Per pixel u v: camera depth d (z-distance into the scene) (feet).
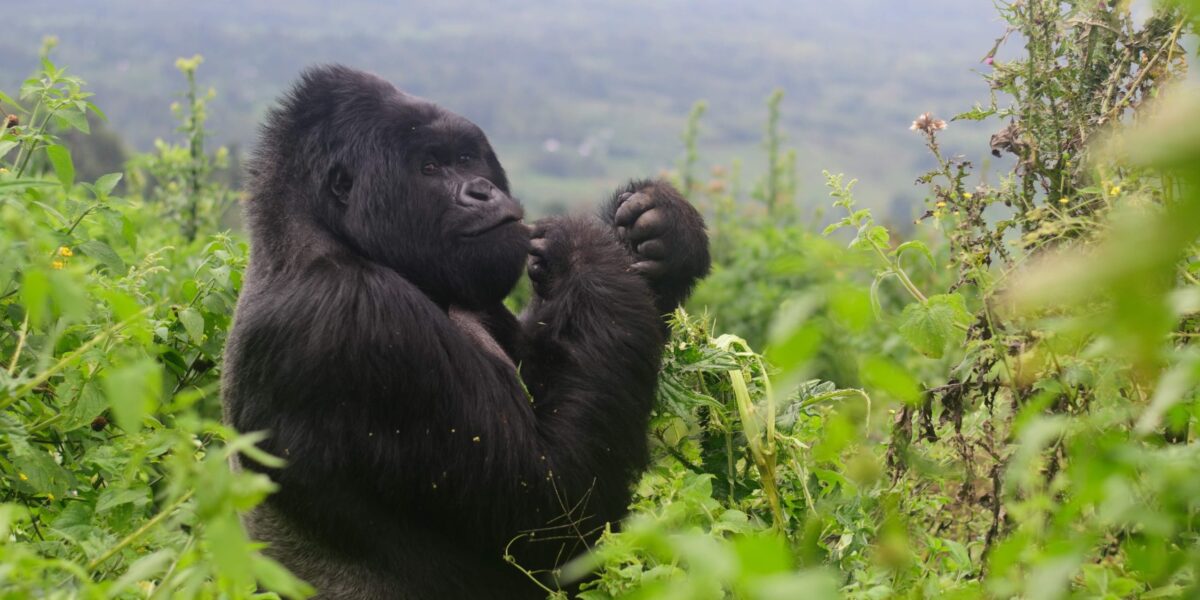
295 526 14.35
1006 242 12.66
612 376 14.79
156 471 15.57
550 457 14.21
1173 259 4.06
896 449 12.72
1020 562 9.34
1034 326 10.66
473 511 14.07
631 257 17.84
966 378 11.94
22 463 13.17
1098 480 7.93
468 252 15.60
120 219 16.40
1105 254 4.00
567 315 15.40
